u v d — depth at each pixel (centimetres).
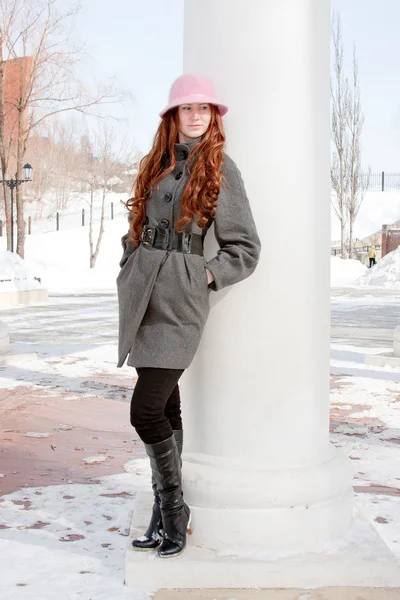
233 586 265
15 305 2042
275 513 278
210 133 271
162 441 270
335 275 3566
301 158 290
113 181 5381
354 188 4294
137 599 253
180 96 272
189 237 267
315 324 295
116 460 452
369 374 821
